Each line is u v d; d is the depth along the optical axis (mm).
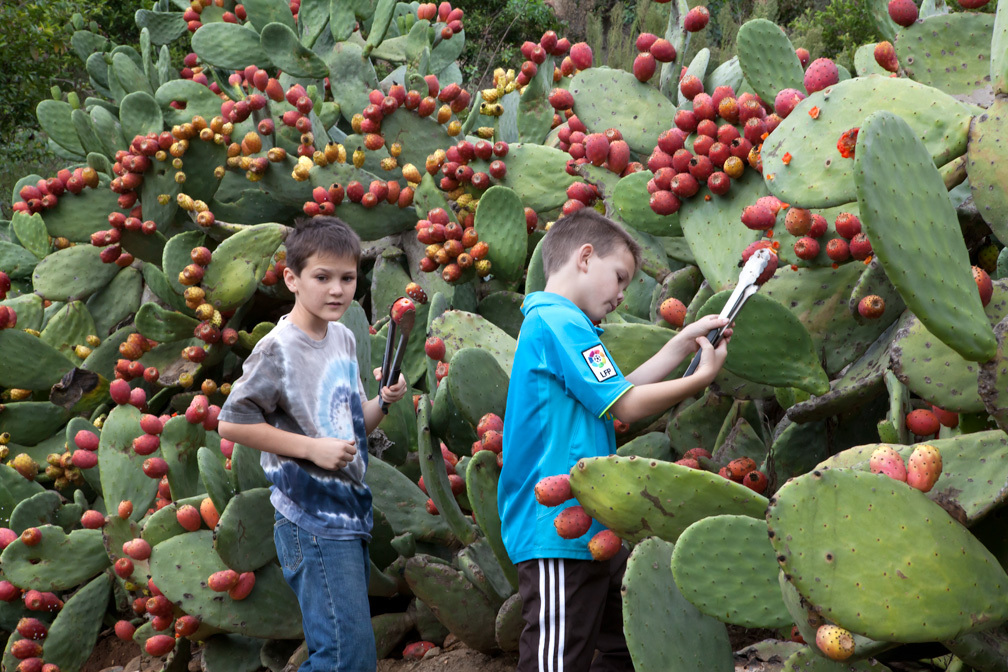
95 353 4289
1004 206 1722
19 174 8406
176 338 3994
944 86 2178
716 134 2410
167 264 3852
